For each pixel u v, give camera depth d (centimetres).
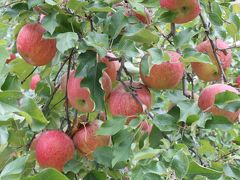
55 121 140
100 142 130
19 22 137
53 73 162
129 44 121
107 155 123
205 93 128
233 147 142
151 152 111
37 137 135
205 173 111
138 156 111
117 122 117
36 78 168
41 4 121
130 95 127
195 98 143
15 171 106
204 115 120
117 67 135
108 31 123
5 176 105
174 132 121
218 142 145
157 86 130
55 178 96
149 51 120
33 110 111
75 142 131
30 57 129
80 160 133
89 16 127
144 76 129
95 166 130
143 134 124
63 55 138
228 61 147
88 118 142
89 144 130
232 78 161
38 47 127
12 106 106
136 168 108
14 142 135
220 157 135
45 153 126
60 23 121
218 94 118
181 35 130
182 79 143
